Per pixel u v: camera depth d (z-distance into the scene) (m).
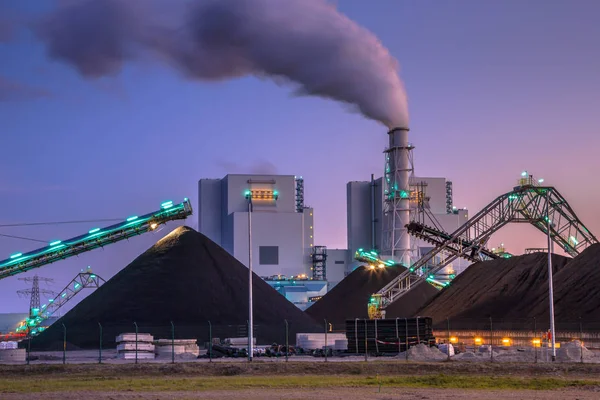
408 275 144.75
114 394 44.69
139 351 81.12
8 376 59.81
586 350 67.31
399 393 45.16
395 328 84.12
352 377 56.16
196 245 129.38
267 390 47.22
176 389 47.91
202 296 118.88
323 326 126.56
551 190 138.12
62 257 124.12
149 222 125.31
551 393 45.06
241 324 115.00
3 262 121.12
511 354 69.69
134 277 122.00
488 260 143.38
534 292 119.81
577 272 115.69
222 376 58.47
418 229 142.00
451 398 42.53
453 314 127.19
